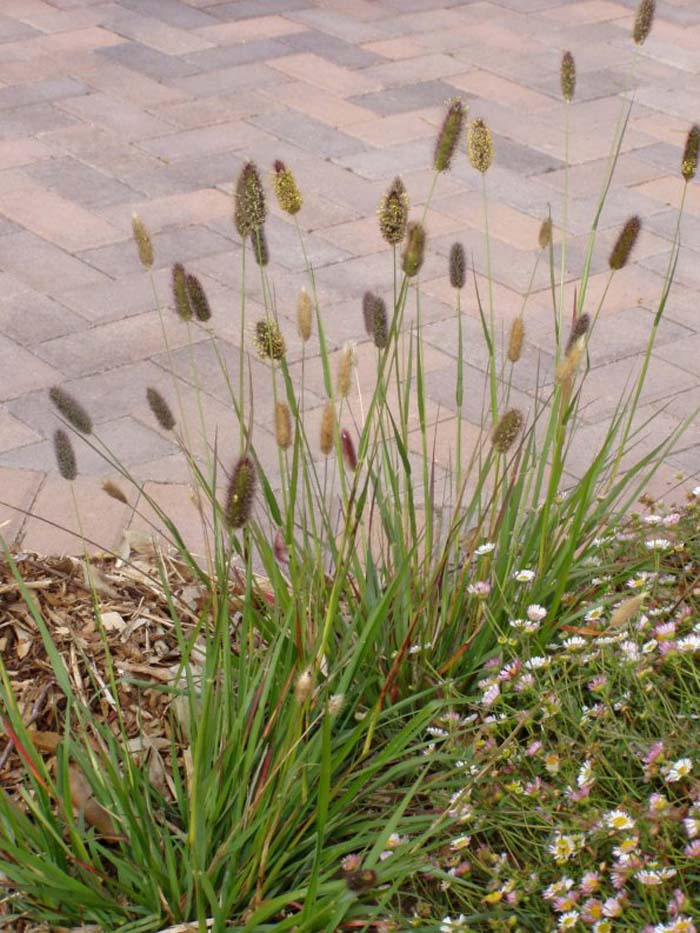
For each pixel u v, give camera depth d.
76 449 4.36
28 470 4.23
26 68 7.48
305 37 8.12
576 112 7.20
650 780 2.70
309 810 2.68
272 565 3.00
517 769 2.73
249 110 7.05
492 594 3.15
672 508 3.72
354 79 7.50
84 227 5.82
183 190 6.18
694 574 3.40
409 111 7.12
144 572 3.40
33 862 2.40
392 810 2.76
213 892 2.37
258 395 4.70
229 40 8.02
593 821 2.48
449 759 2.76
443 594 3.12
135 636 3.26
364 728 2.88
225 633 2.71
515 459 3.23
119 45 7.87
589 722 2.78
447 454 4.34
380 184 6.31
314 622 2.89
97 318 5.15
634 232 3.07
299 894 2.37
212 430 4.49
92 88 7.25
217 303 5.27
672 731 2.71
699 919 2.39
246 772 2.58
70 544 3.86
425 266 5.60
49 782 2.56
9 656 3.14
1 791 2.50
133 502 4.08
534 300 5.37
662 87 7.59
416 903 2.64
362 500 2.95
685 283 5.56
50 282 5.39
